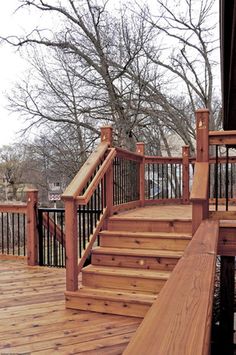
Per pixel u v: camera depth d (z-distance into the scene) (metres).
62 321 3.16
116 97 11.26
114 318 3.23
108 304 3.35
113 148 4.38
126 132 11.27
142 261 3.76
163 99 12.10
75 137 11.77
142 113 11.72
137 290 3.53
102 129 4.47
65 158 12.09
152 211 5.20
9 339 2.80
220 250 3.46
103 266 3.90
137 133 11.98
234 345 4.04
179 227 4.09
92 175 3.92
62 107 11.58
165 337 0.92
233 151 12.60
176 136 13.77
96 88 11.30
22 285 4.30
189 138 12.80
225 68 4.04
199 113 3.62
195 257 1.82
